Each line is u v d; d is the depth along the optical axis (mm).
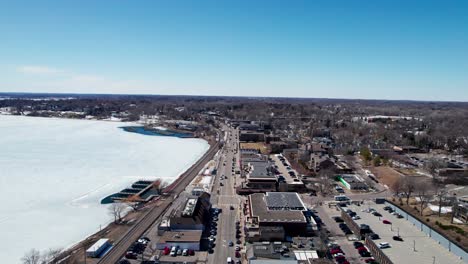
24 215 101500
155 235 88125
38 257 72125
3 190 123312
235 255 76812
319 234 85938
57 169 155750
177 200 117875
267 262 67625
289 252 76250
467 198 114688
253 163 155500
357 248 79812
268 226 86812
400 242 78000
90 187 130500
